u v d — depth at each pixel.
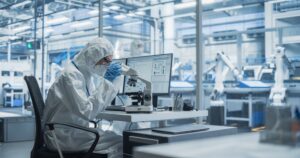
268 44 6.37
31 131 4.19
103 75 1.85
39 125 1.63
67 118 1.64
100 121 2.11
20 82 4.70
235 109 5.37
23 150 3.51
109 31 7.30
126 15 6.88
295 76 4.93
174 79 6.36
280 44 5.79
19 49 5.09
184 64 6.66
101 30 3.94
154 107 2.07
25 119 4.14
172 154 0.58
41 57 4.94
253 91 5.18
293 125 0.62
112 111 1.86
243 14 7.58
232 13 7.75
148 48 6.93
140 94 1.91
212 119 5.17
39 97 1.73
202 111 1.99
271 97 4.62
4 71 4.85
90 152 1.51
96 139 1.51
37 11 5.02
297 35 5.61
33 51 4.95
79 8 5.74
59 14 5.98
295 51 5.59
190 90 5.17
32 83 1.69
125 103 2.19
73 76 1.65
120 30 7.51
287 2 5.81
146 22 7.27
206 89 5.48
